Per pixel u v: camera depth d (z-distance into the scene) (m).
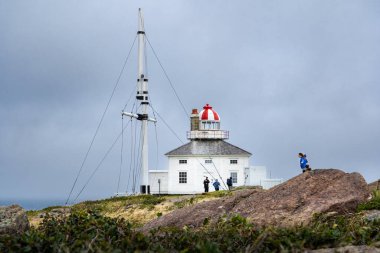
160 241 10.97
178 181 78.44
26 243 9.88
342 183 16.80
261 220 15.10
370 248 10.27
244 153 78.31
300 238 10.74
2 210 13.70
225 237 11.04
